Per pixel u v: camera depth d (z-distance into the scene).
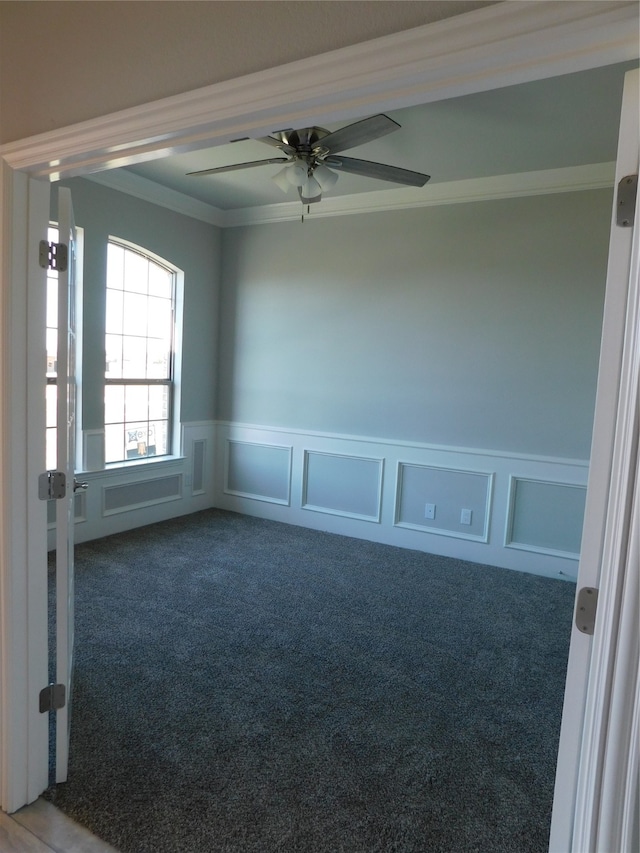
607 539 0.87
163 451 4.82
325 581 3.56
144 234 4.25
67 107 1.37
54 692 1.71
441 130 2.99
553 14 0.78
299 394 4.71
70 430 1.91
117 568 3.62
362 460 4.45
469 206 3.87
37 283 1.58
